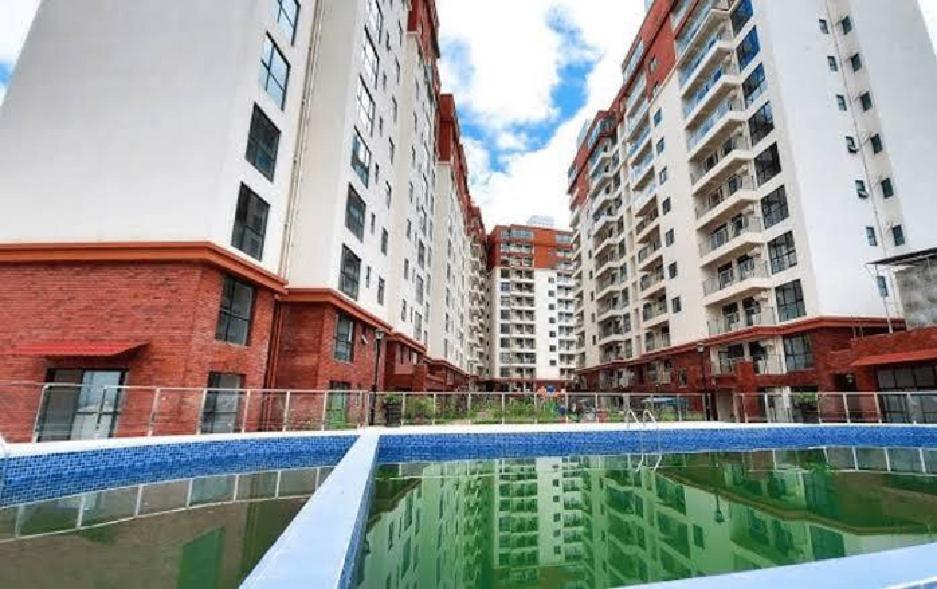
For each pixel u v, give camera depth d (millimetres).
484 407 18422
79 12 14336
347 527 3846
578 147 60906
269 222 15273
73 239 12531
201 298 12133
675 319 33531
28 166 13062
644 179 40094
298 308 16500
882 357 18625
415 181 31203
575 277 59125
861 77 25391
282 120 16156
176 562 5227
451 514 8328
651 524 7871
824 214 23453
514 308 80062
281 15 16219
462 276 54031
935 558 2834
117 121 13359
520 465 13250
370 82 21781
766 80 26531
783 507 8875
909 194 23266
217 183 12859
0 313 11945
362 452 9188
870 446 16359
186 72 13727
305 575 2715
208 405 12398
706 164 32156
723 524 7844
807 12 26938
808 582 2449
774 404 20266
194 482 9703
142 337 11727
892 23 26141
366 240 21078
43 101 13578
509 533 7371
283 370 15969
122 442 9406
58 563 5074
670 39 36594
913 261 19453
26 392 10109
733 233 28547
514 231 84188
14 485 7547
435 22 36844
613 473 12148
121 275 12109
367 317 20422
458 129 49188
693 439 16406
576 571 5836
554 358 79000
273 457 12164
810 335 22812
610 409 19688
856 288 22594
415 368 25391
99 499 8000
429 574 5633
